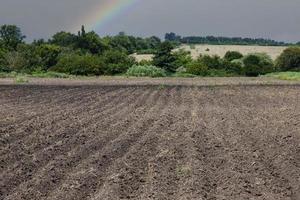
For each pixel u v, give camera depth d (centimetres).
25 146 1500
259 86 4353
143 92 3662
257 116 2241
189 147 1476
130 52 12612
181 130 1802
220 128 1866
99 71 7844
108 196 985
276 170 1222
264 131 1803
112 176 1134
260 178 1135
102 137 1656
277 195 1009
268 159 1338
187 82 5212
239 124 1980
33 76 6650
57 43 10556
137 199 966
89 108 2544
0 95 3269
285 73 7600
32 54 8625
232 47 13975
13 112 2331
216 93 3588
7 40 9962
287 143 1573
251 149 1466
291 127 1911
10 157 1350
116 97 3222
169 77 7088
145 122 2008
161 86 4256
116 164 1256
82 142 1570
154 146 1499
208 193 1013
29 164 1269
